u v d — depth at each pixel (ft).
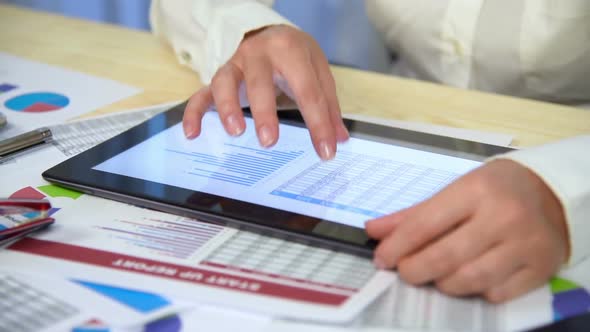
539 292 1.34
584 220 1.40
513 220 1.31
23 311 1.26
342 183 1.65
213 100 2.00
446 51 3.27
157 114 2.14
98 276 1.36
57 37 2.94
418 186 1.63
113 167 1.77
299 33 2.26
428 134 1.93
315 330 1.23
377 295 1.30
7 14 3.21
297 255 1.43
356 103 2.29
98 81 2.52
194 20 2.56
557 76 3.09
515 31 3.06
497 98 2.34
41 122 2.19
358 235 1.44
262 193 1.62
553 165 1.44
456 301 1.31
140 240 1.49
